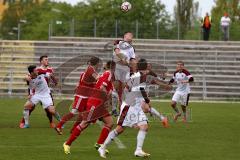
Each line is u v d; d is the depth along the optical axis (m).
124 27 85.88
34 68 34.69
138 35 86.12
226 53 77.00
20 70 76.00
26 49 78.75
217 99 70.12
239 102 64.75
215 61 76.00
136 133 33.22
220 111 51.12
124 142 29.36
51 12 138.25
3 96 68.38
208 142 29.83
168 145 28.50
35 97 34.91
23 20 164.00
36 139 30.12
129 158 24.28
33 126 36.56
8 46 78.62
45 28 134.50
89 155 24.92
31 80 34.59
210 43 81.88
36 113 46.66
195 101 66.19
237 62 75.88
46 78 34.75
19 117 42.34
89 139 30.39
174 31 86.75
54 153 25.34
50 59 76.50
